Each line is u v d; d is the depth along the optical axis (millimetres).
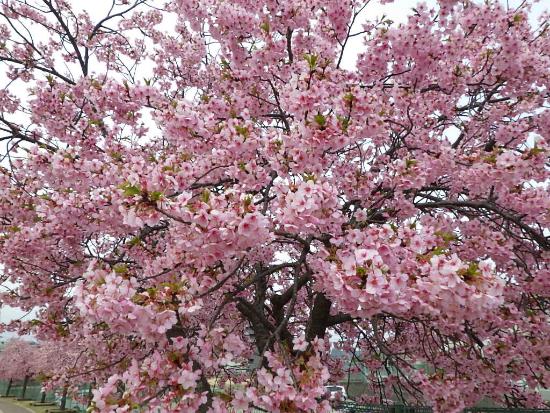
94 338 5188
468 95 5789
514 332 4305
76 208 4164
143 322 2436
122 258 4750
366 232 2869
